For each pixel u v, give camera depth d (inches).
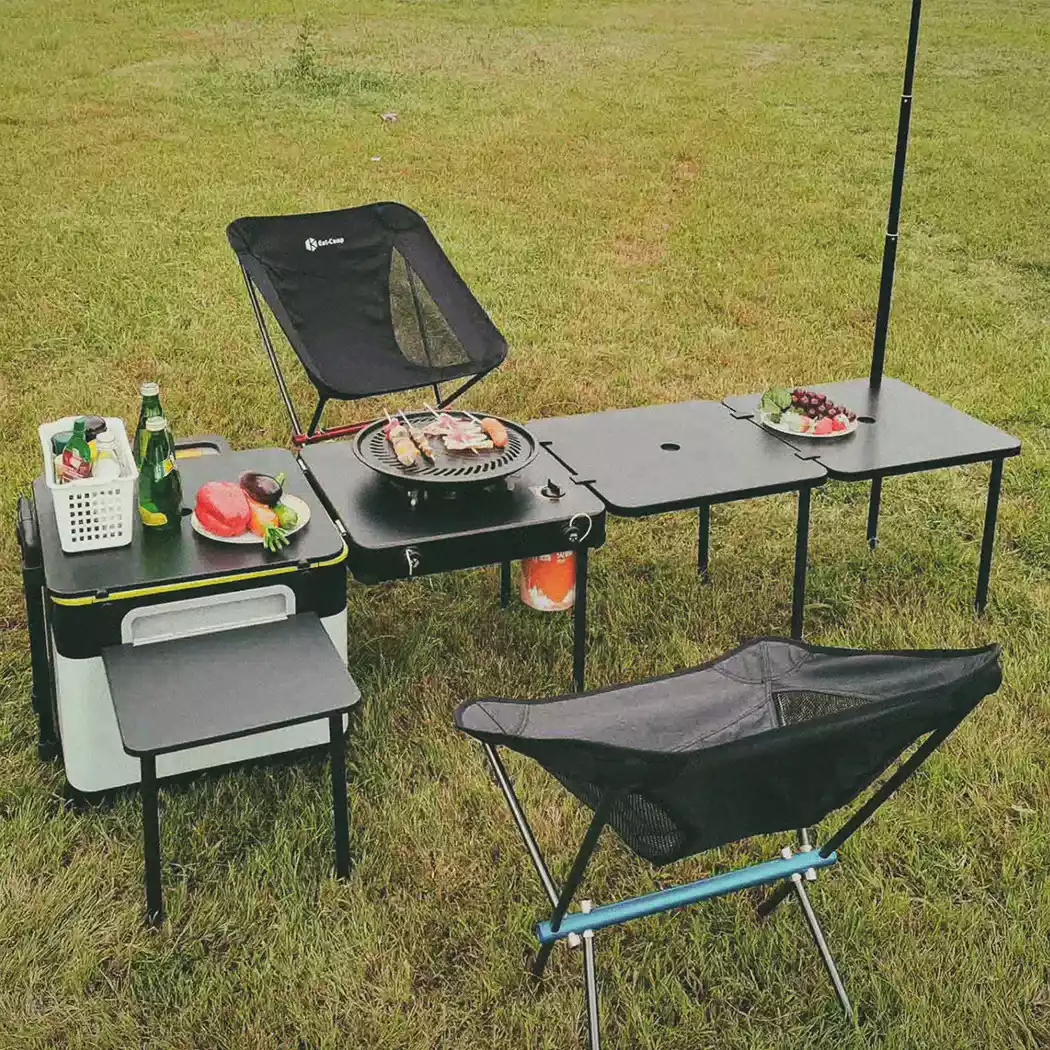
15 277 234.5
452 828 102.2
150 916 91.2
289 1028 84.4
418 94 420.5
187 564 100.7
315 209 286.7
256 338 214.1
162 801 104.0
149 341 209.6
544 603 122.4
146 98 398.9
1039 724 117.3
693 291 246.7
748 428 134.8
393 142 354.9
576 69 474.0
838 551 152.0
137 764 103.3
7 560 139.8
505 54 498.6
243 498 105.7
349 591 138.4
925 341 223.6
